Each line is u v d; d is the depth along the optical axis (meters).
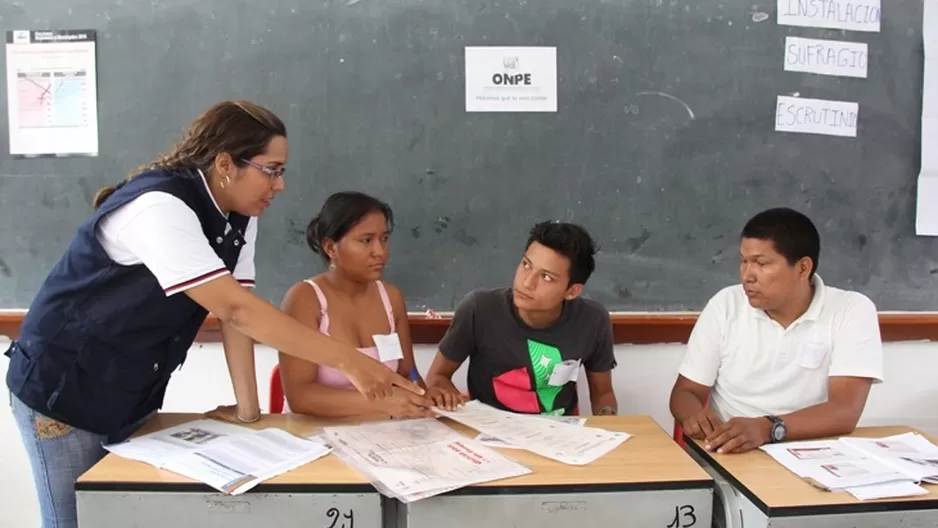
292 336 1.27
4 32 1.96
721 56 2.05
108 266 1.26
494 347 1.78
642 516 1.19
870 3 2.08
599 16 2.02
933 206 2.13
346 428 1.44
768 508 1.11
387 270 2.07
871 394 2.18
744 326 1.69
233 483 1.15
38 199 2.01
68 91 1.98
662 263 2.10
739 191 2.09
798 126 2.09
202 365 2.06
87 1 1.96
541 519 1.17
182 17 1.97
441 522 1.16
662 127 2.06
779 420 1.43
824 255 2.13
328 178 2.03
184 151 1.32
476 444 1.35
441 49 2.01
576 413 1.87
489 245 2.07
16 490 2.10
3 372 2.04
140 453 1.27
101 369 1.31
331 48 2.00
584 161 2.06
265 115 1.32
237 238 1.41
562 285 1.64
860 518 1.13
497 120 2.03
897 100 2.10
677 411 1.63
